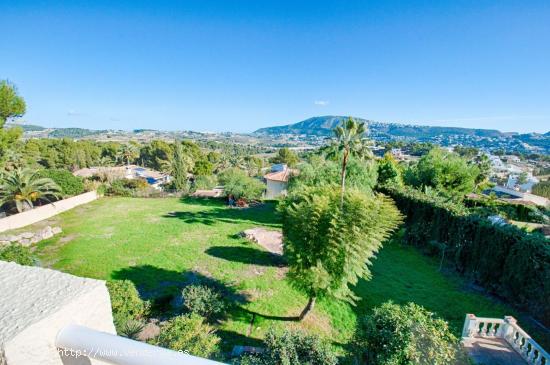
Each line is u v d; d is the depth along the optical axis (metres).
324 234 8.05
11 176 18.97
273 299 10.58
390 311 5.90
